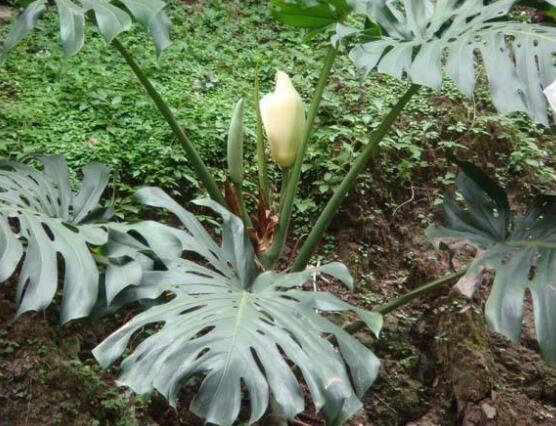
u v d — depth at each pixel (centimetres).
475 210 289
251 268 268
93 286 251
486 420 349
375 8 289
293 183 309
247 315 249
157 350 241
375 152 409
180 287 256
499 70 264
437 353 368
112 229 261
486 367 358
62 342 332
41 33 455
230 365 237
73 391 321
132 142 387
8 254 254
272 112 307
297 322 249
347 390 238
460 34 278
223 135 397
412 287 386
